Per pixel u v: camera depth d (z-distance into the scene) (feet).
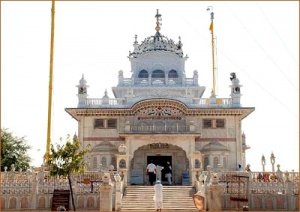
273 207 111.86
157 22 197.67
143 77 187.52
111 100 164.45
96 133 159.53
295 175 114.93
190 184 139.74
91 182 112.47
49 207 110.93
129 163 152.46
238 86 164.55
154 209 106.22
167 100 158.20
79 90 164.04
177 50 190.08
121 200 108.99
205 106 161.79
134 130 156.25
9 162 175.42
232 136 159.94
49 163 109.40
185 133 152.97
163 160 158.40
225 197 111.96
